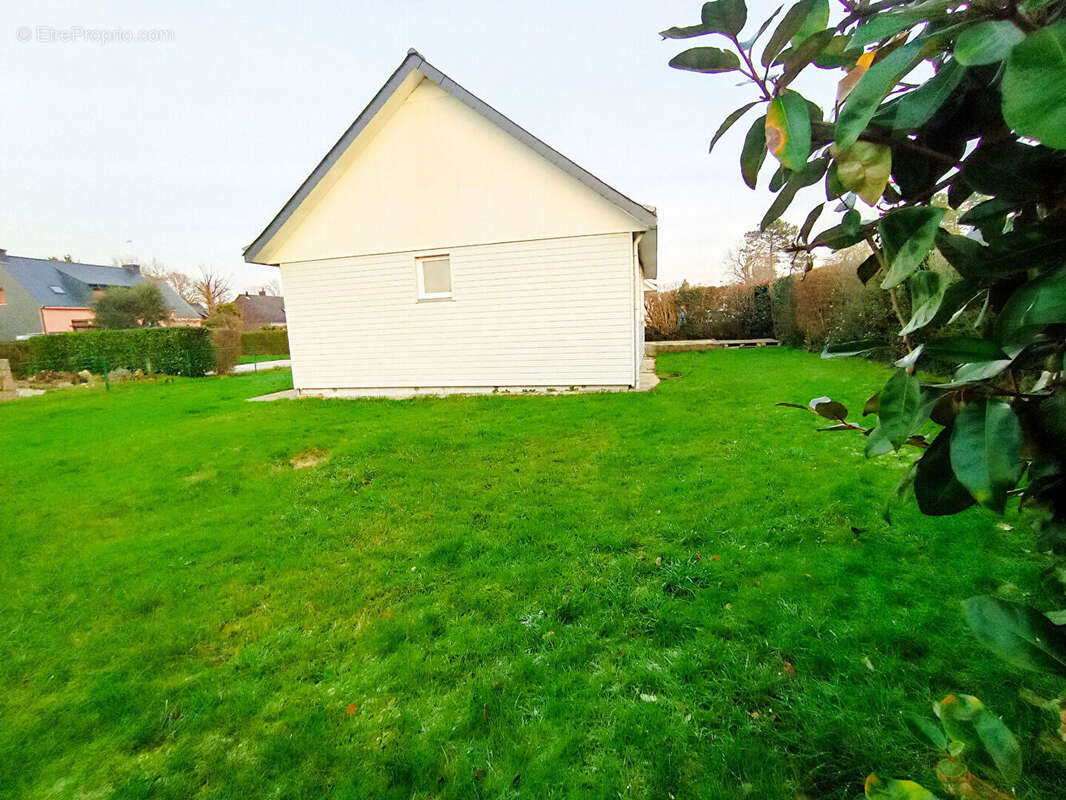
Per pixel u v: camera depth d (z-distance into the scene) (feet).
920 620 6.75
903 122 1.99
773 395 22.53
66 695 6.67
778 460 13.53
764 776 4.89
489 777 5.11
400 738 5.67
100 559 10.45
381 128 26.08
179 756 5.65
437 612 7.92
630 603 7.77
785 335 47.03
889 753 4.97
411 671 6.66
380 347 28.30
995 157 1.92
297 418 23.06
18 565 10.38
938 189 2.24
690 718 5.62
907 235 1.81
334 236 27.86
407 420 21.43
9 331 99.45
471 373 27.30
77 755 5.74
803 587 7.76
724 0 2.01
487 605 8.00
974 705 2.15
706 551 9.13
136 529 11.99
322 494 13.41
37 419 27.32
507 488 13.03
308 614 8.18
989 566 7.82
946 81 1.94
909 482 2.61
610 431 17.87
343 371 29.01
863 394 21.57
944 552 8.34
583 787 4.94
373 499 12.88
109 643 7.72
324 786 5.17
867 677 5.93
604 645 6.89
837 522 9.72
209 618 8.18
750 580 8.10
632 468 13.88
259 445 18.51
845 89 2.11
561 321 25.82
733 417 18.76
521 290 26.07
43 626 8.21
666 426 17.99
